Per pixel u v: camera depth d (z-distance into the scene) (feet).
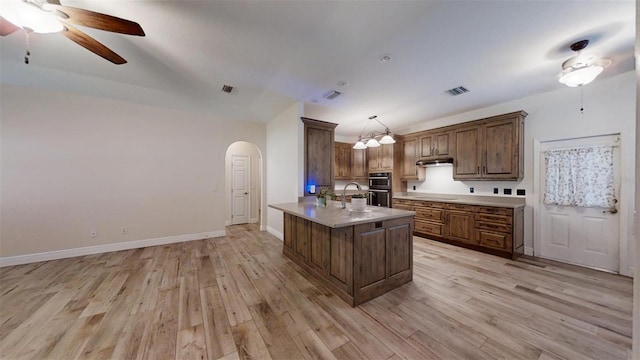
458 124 14.01
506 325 6.18
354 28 6.52
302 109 13.08
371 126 17.85
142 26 6.68
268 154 17.29
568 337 5.71
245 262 10.94
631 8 5.53
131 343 5.54
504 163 12.00
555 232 11.02
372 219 7.47
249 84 10.99
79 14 4.80
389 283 8.13
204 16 6.22
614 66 8.57
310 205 11.12
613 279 8.88
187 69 9.58
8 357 5.09
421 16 5.95
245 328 6.11
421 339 5.68
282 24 6.46
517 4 5.48
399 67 8.69
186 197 14.60
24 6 4.42
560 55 7.75
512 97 11.73
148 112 13.39
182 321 6.39
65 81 11.02
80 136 11.75
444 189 15.74
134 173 13.05
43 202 11.02
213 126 15.48
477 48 7.38
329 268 8.35
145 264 10.61
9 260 10.39
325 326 6.19
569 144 10.60
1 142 10.32
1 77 10.16
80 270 9.86
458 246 13.10
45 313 6.72
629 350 5.27
